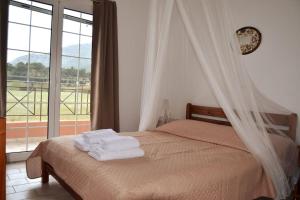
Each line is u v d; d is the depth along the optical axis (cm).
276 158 238
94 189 172
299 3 295
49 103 380
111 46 394
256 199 227
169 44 334
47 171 287
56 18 374
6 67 328
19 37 354
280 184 235
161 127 341
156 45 275
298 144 297
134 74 448
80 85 411
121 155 214
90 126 398
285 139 276
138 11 444
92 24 389
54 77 379
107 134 254
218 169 200
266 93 323
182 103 389
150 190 158
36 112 381
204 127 327
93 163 201
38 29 367
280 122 292
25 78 366
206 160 219
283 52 309
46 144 278
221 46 222
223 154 241
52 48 374
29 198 258
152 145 266
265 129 248
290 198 266
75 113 414
